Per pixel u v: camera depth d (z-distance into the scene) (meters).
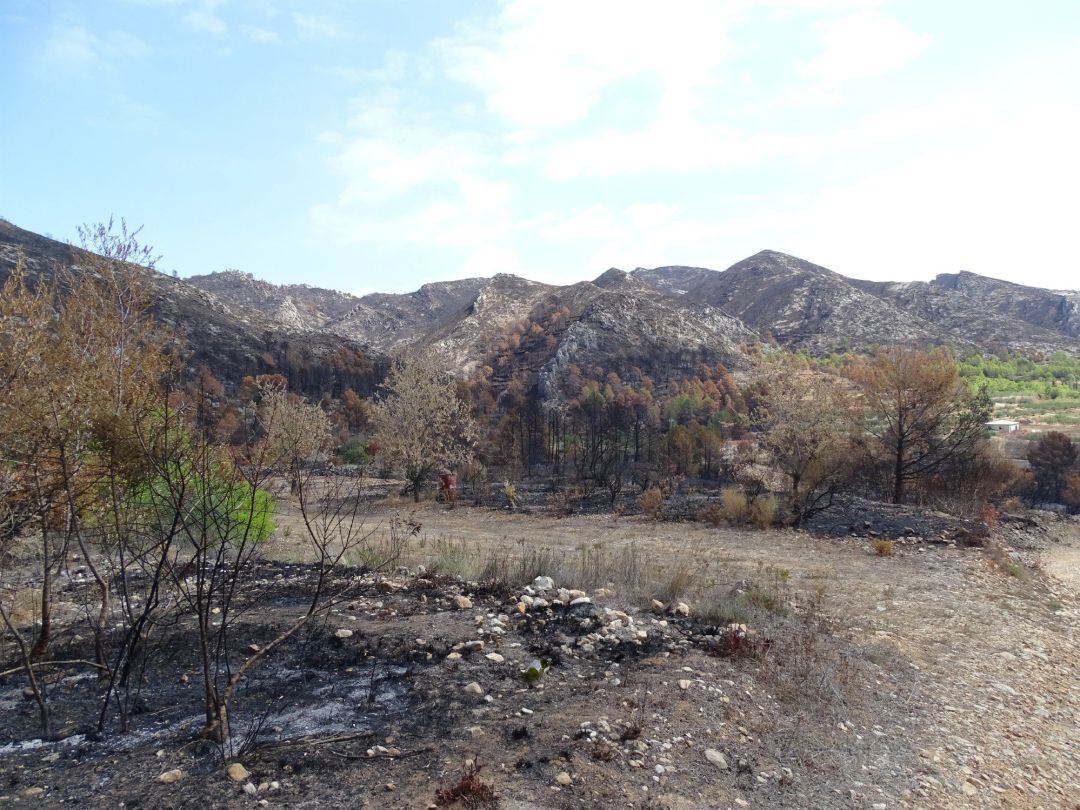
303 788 3.43
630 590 8.51
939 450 23.86
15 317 6.51
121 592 6.06
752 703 5.21
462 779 3.49
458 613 7.12
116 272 7.98
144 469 4.70
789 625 7.72
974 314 176.00
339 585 8.21
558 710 4.66
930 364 23.14
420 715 4.44
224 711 3.98
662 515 20.11
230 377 59.59
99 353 6.93
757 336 138.12
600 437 33.06
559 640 6.30
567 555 12.43
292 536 14.21
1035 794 4.64
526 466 37.09
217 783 3.42
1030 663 7.74
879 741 4.98
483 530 18.30
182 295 78.56
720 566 12.22
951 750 5.06
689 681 5.38
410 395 26.88
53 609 6.80
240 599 7.39
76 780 3.44
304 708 4.52
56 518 6.06
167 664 5.31
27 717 4.28
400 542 11.91
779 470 23.53
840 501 20.59
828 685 5.80
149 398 5.07
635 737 4.28
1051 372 122.19
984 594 11.12
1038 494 37.12
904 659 7.10
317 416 20.12
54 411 4.91
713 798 3.76
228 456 4.75
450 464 29.80
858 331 149.38
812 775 4.27
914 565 13.34
